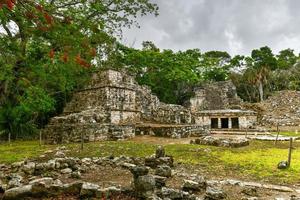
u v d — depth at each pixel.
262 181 11.95
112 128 25.22
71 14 14.10
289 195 9.95
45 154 17.80
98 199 8.59
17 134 30.98
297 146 21.08
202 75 52.34
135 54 42.44
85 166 13.53
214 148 19.81
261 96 58.16
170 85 47.41
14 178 10.71
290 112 46.12
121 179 11.43
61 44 10.17
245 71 65.44
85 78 28.69
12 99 27.81
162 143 22.97
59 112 37.25
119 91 30.28
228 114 38.53
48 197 8.73
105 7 18.05
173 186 10.47
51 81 15.66
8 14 8.34
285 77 63.34
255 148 20.05
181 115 33.56
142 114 33.38
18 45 12.74
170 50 45.84
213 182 11.38
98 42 11.64
